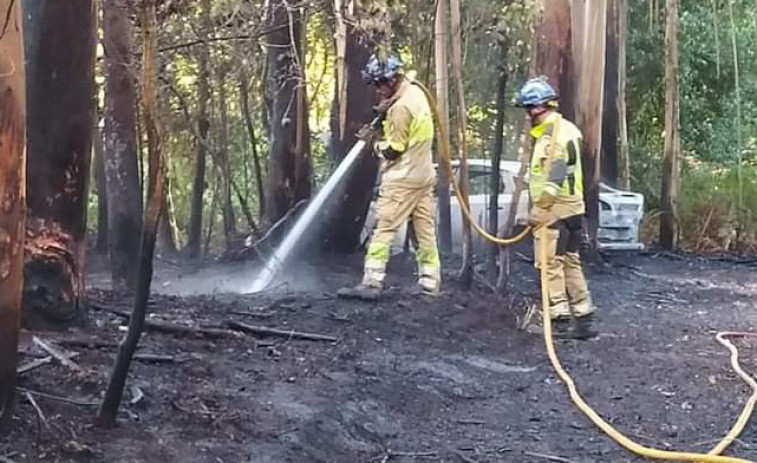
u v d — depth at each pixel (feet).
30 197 22.43
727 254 58.54
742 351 29.53
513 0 39.99
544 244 27.48
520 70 47.75
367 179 42.45
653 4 71.46
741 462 18.22
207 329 25.34
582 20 45.52
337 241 42.80
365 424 20.85
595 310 35.81
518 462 19.71
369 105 41.88
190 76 52.42
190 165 63.52
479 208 48.67
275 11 30.53
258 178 55.11
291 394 21.25
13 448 15.58
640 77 71.61
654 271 48.75
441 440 20.81
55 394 18.24
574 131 29.63
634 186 70.33
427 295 32.60
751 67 73.10
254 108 57.72
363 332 28.09
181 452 16.92
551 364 27.14
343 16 25.12
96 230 57.72
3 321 15.48
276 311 29.76
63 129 22.38
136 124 33.96
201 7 28.73
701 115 73.72
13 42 14.87
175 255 53.31
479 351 27.81
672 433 21.91
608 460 20.04
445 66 34.63
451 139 48.06
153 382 20.16
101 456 16.03
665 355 28.84
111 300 28.50
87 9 22.50
